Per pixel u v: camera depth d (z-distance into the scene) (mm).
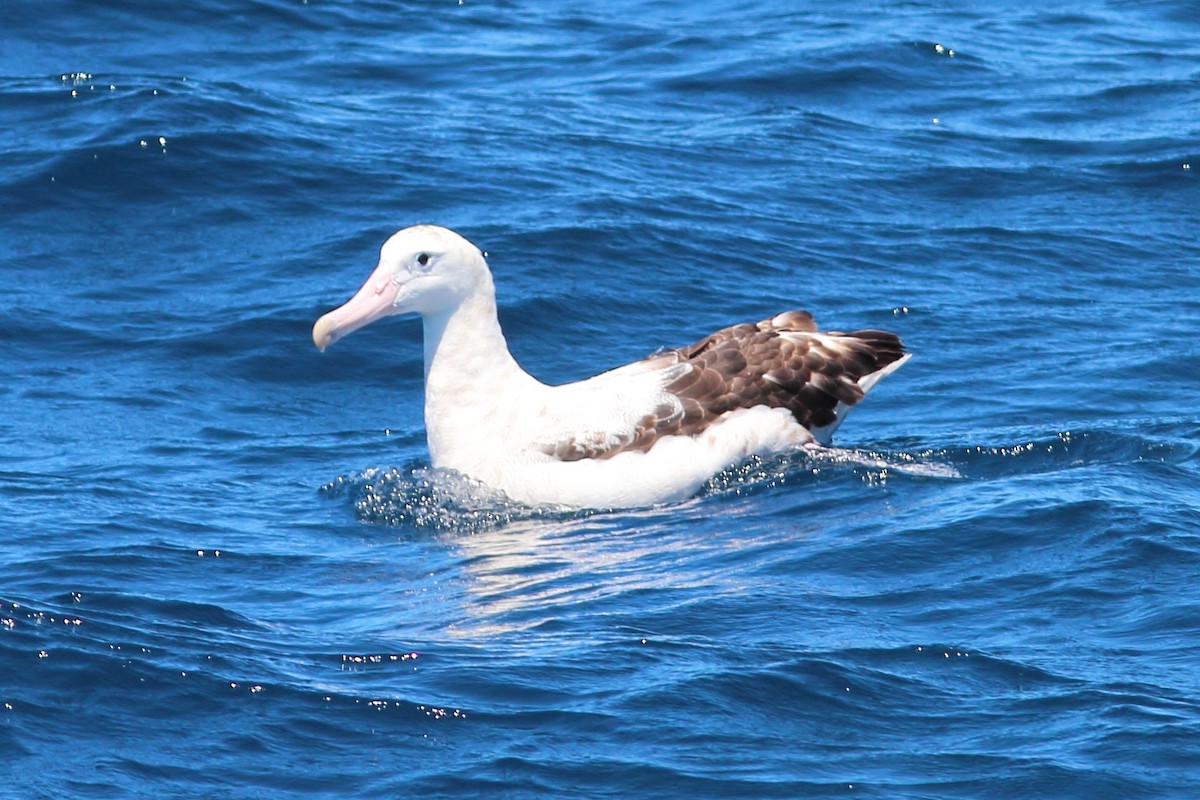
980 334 19547
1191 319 20031
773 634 11609
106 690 10680
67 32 28484
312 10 30703
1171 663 11055
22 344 18844
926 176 24625
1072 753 10016
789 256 21781
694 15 32531
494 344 15289
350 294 20266
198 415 17438
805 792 9664
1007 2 33906
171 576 13039
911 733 10320
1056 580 12383
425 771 9883
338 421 17594
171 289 20469
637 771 9875
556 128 25875
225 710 10539
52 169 22922
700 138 25750
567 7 33000
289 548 13836
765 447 15383
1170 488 14180
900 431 16766
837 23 31656
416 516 14641
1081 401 17438
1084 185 24453
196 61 28156
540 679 10953
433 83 28109
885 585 12508
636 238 21828
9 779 9703
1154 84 28562
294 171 23406
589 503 14836
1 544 13500
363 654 11383
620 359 19250
